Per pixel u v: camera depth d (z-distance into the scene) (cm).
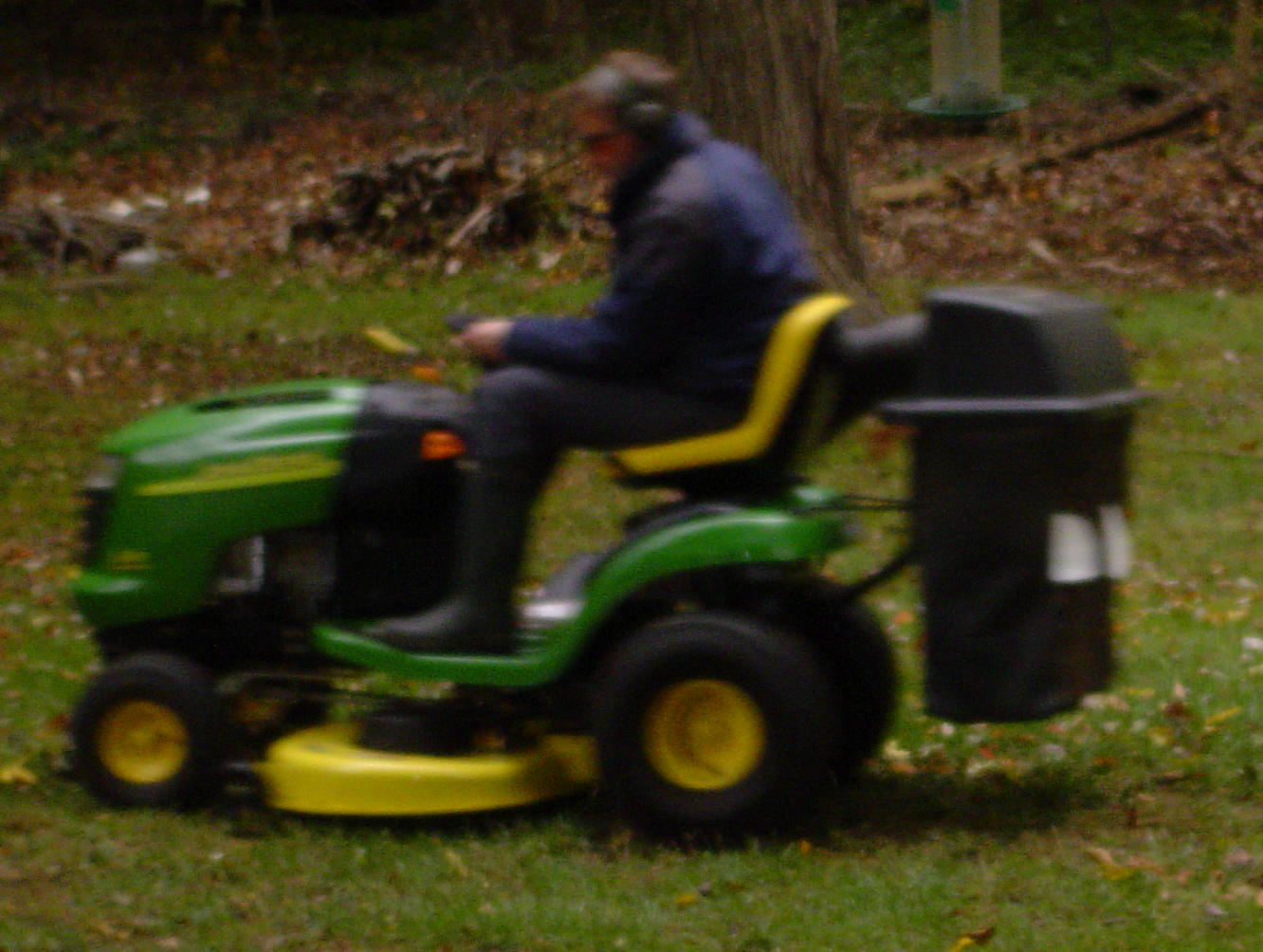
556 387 593
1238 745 688
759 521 577
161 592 653
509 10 3041
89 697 662
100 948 543
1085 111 2375
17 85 3109
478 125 2567
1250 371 1417
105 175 2591
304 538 654
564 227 1903
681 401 587
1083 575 557
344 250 1938
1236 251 1766
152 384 1518
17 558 1109
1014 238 1844
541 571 1040
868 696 655
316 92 2945
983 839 608
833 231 1452
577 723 646
